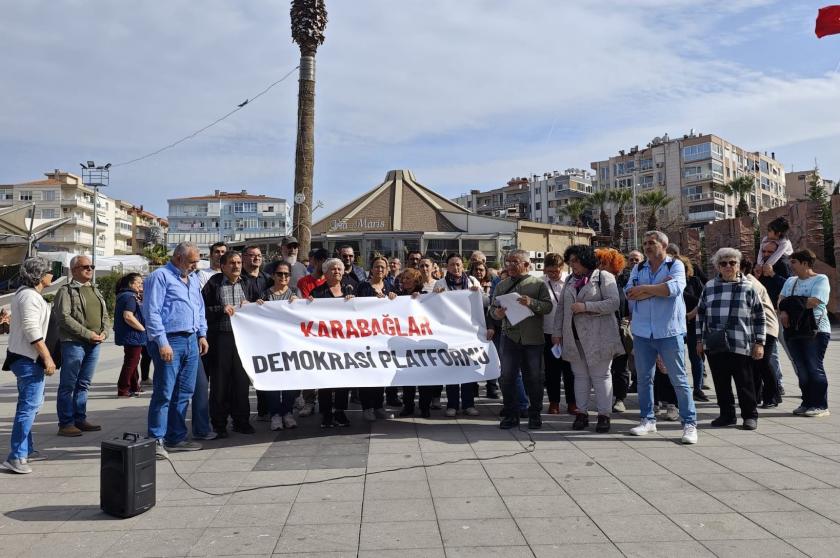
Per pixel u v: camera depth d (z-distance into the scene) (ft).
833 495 13.50
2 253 74.08
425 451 17.80
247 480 15.23
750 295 20.07
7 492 14.69
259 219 314.55
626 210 237.04
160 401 17.63
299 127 40.73
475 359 22.08
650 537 11.31
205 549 11.07
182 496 14.07
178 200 311.88
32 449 18.01
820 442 18.21
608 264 23.52
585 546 10.94
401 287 24.09
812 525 11.78
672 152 265.54
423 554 10.69
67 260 104.37
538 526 11.90
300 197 40.60
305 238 40.57
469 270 28.40
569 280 21.34
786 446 17.83
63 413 20.70
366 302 21.89
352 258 26.35
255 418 23.73
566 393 24.23
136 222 326.03
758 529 11.62
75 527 12.31
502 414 21.59
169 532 11.93
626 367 24.02
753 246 71.97
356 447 18.42
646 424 19.90
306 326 21.07
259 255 23.06
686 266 25.68
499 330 25.72
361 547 11.02
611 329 20.21
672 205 261.03
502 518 12.34
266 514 12.80
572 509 12.80
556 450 17.79
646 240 19.66
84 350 21.27
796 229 65.72
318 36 40.63
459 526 11.94
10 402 27.35
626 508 12.82
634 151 284.00
